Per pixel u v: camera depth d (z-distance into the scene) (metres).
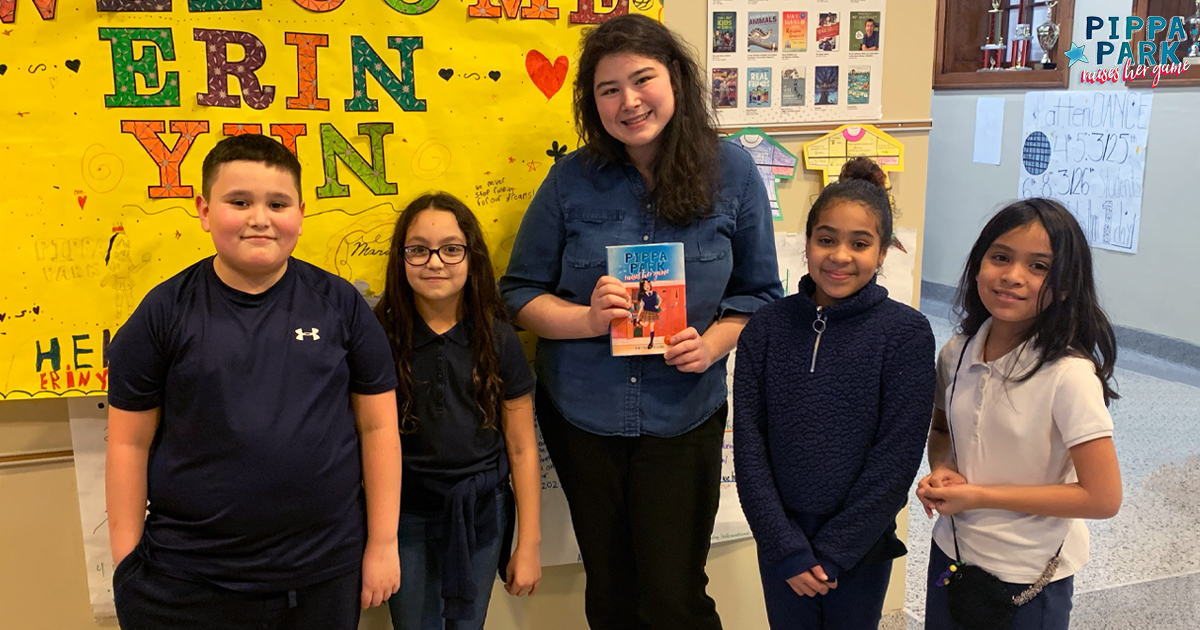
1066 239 1.20
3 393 1.51
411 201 1.54
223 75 1.50
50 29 1.44
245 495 1.21
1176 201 3.84
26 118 1.45
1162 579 2.22
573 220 1.47
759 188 1.50
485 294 1.45
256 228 1.18
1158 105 3.84
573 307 1.46
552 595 1.88
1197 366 3.85
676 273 1.40
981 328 1.32
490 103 1.63
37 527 1.62
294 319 1.25
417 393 1.44
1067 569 1.27
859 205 1.29
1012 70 4.64
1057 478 1.25
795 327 1.36
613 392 1.47
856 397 1.31
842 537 1.29
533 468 1.53
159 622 1.24
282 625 1.28
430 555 1.49
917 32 1.84
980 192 4.95
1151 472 2.92
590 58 1.39
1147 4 3.86
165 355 1.21
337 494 1.28
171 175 1.51
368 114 1.57
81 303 1.52
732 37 1.74
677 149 1.40
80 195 1.49
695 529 1.51
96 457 1.60
